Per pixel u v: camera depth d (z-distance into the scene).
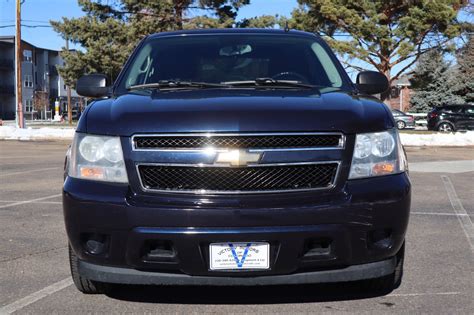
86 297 4.18
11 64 81.31
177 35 5.37
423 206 7.79
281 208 3.39
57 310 3.93
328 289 4.32
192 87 4.50
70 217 3.60
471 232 6.27
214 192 3.46
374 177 3.61
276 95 4.02
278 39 5.28
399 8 30.39
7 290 4.35
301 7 32.16
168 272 3.51
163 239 3.41
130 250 3.46
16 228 6.42
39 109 74.62
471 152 17.80
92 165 3.63
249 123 3.50
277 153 3.48
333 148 3.55
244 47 5.13
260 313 3.86
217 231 3.37
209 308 3.96
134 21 32.84
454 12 27.94
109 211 3.47
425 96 47.31
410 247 5.64
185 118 3.54
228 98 3.88
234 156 3.45
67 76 35.38
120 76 4.92
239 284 3.48
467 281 4.57
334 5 29.47
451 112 31.14
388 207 3.54
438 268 4.92
